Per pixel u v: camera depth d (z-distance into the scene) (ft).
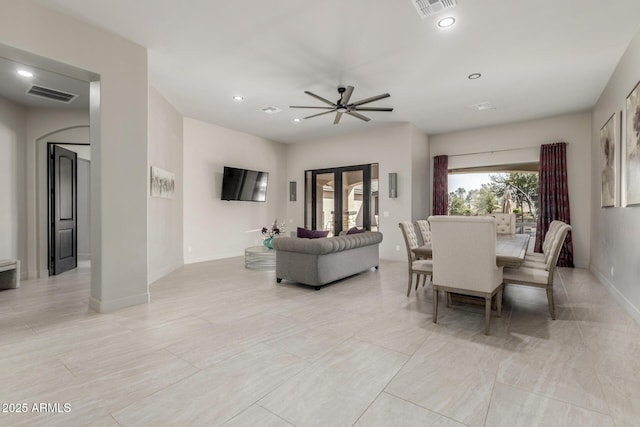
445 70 13.05
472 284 8.84
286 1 8.84
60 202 17.38
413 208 21.17
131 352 7.51
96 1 8.80
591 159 17.90
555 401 5.62
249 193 23.43
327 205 25.16
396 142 21.43
